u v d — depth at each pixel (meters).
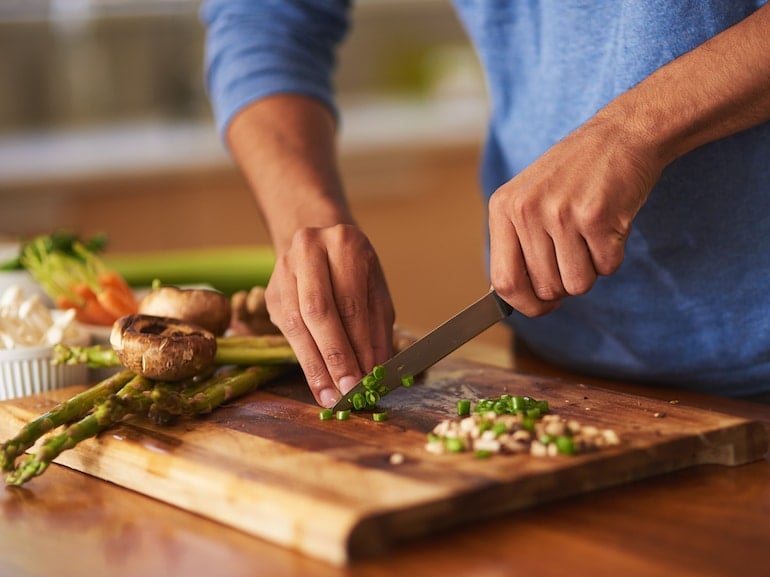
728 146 0.88
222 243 2.46
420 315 2.67
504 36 0.97
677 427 0.75
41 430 0.76
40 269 1.10
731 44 0.78
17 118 2.69
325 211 0.94
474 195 2.69
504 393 0.84
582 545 0.65
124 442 0.75
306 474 0.69
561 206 0.76
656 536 0.65
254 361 0.88
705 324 0.92
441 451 0.72
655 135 0.77
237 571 0.63
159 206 2.38
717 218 0.89
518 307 0.80
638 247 0.92
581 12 0.90
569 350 0.99
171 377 0.83
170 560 0.65
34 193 2.24
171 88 2.83
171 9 2.73
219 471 0.69
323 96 1.06
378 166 2.55
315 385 0.83
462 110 2.92
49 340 0.93
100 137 2.69
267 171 0.99
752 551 0.64
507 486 0.67
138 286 1.28
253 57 1.06
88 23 2.68
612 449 0.72
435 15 3.07
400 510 0.64
